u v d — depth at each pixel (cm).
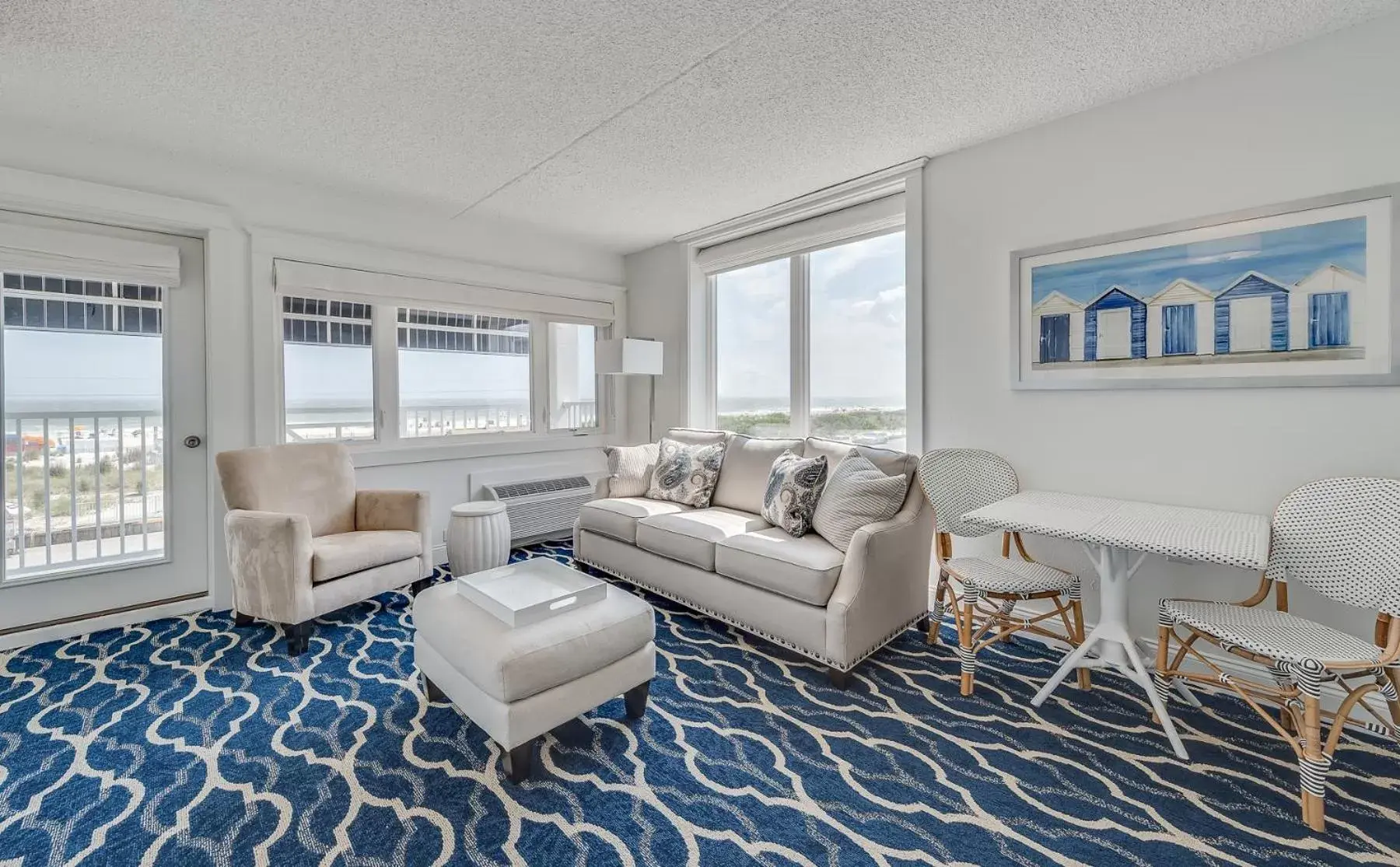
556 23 183
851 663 219
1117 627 203
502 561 335
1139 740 186
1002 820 151
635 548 311
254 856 137
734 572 253
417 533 304
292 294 318
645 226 404
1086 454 249
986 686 222
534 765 172
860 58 204
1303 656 154
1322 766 148
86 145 262
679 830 147
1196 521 195
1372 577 167
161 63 203
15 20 178
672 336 443
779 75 215
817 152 283
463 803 155
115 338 281
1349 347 191
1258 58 205
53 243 259
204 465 305
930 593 302
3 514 259
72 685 218
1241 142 209
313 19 179
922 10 179
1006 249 268
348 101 231
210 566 302
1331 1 177
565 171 305
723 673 232
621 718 199
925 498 260
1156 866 136
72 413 273
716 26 185
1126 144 234
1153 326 228
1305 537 183
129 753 176
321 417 337
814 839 145
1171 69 214
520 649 161
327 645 254
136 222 278
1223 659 221
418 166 297
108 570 281
